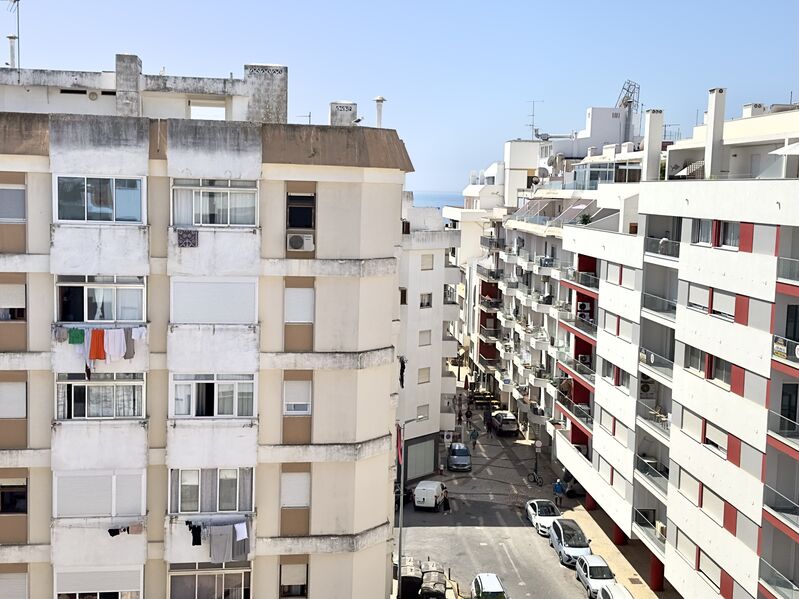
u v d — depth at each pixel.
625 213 43.00
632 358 40.12
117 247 22.02
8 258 21.77
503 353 70.12
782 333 28.56
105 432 22.45
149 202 22.27
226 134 22.17
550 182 67.00
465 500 51.62
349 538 23.91
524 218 66.44
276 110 26.19
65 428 22.27
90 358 22.06
